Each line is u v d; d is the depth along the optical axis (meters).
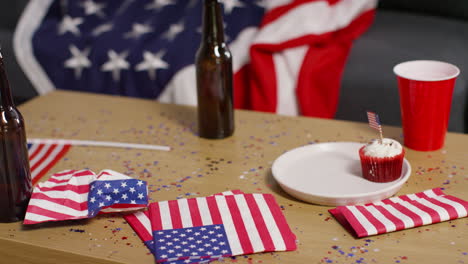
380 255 0.78
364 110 1.88
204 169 1.06
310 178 0.99
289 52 1.92
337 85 1.88
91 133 1.25
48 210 0.88
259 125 1.25
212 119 1.16
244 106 2.00
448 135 1.16
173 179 1.03
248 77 1.97
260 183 1.00
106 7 2.39
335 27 2.00
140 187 0.91
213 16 1.10
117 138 1.21
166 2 2.31
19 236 0.87
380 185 0.96
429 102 1.04
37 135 1.25
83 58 2.16
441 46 2.01
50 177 1.03
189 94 1.93
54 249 0.83
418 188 0.96
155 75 2.01
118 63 2.08
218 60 1.12
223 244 0.80
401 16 2.36
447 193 0.94
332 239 0.82
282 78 1.91
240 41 2.02
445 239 0.81
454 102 1.78
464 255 0.77
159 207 0.91
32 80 2.26
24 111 1.40
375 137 1.16
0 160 0.87
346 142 1.10
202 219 0.87
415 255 0.77
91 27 2.32
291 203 0.93
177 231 0.84
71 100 1.46
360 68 1.90
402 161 0.96
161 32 2.18
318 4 2.01
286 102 1.89
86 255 0.81
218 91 1.14
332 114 1.90
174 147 1.16
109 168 1.08
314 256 0.78
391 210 0.87
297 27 1.95
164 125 1.27
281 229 0.84
